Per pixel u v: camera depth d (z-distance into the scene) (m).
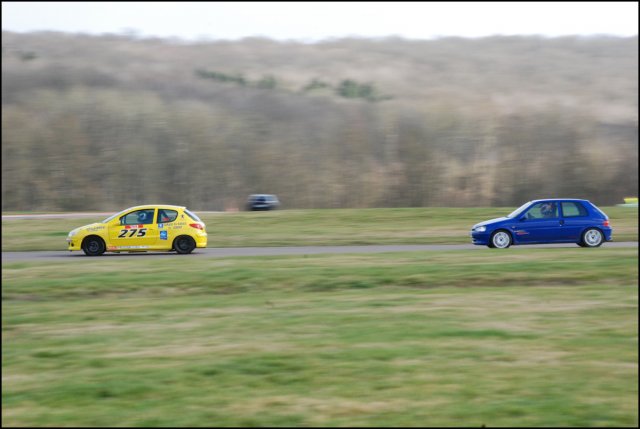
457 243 39.41
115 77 131.25
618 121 118.62
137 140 105.75
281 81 156.88
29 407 11.50
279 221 51.41
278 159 105.75
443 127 106.88
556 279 23.52
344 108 121.25
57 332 16.48
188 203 104.62
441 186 101.31
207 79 146.88
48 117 105.00
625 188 99.31
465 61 189.50
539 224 34.41
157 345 15.11
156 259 29.44
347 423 10.76
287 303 19.98
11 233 44.97
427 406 11.38
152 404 11.57
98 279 23.72
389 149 105.50
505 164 102.06
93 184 101.81
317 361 13.70
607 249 31.45
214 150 106.69
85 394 12.05
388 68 180.62
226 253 34.06
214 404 11.54
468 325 16.56
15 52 130.75
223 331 16.34
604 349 14.38
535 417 10.91
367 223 50.34
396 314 17.97
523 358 13.79
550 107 111.06
